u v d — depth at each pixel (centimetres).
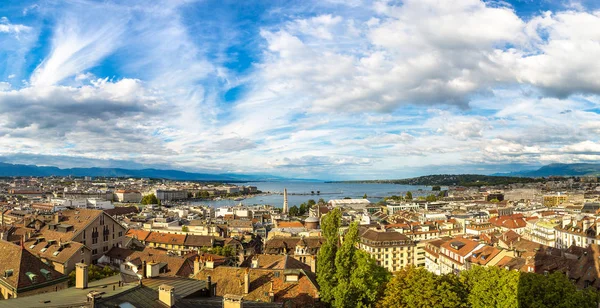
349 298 9006
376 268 11312
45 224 16550
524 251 17238
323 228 10294
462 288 9956
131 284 6956
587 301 8875
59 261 13038
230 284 9112
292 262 11294
